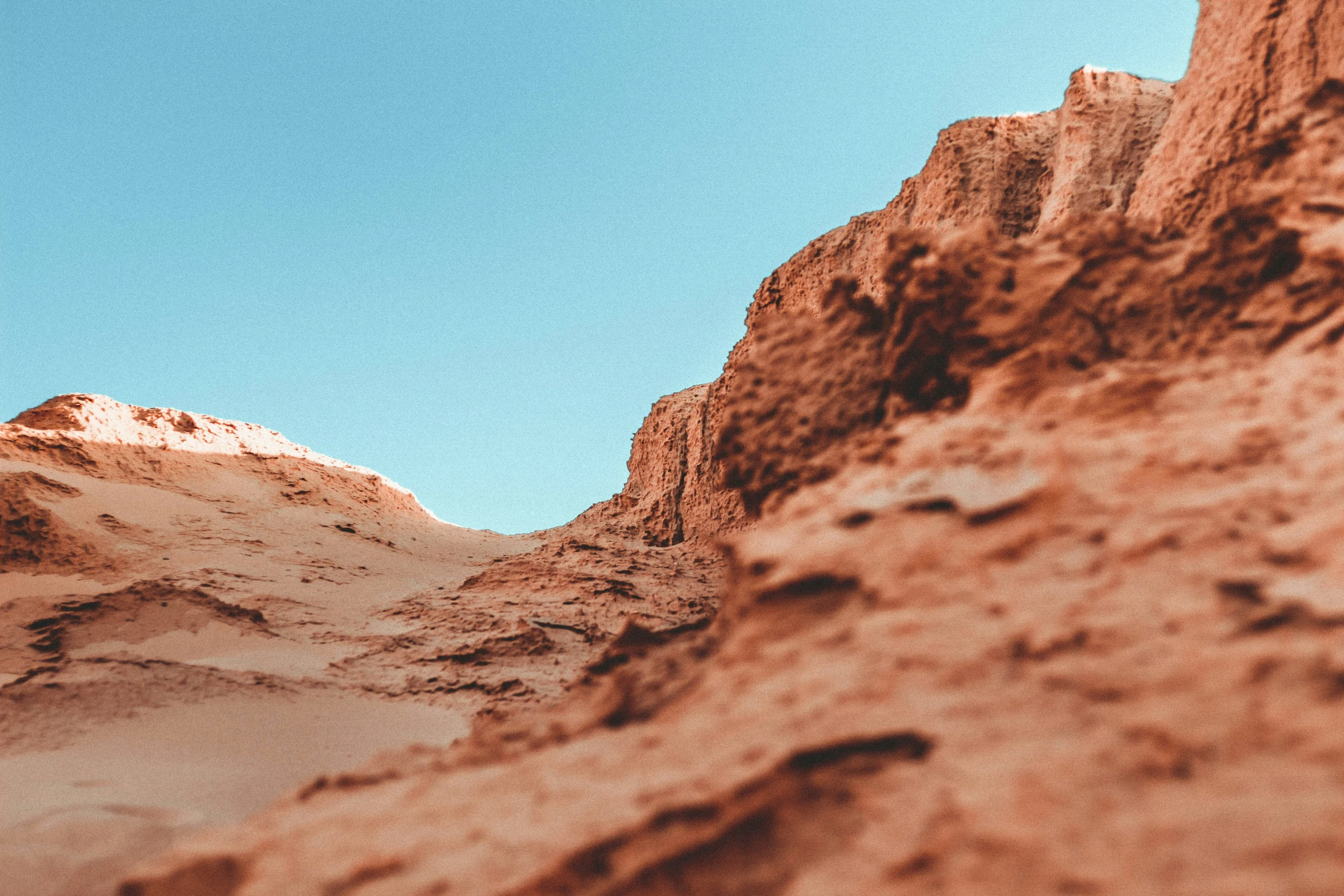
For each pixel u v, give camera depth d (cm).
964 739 266
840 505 413
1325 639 250
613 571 2139
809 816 269
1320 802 204
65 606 1538
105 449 2752
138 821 641
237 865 345
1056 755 247
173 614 1513
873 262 2058
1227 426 367
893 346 552
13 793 730
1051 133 1706
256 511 2817
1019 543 343
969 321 521
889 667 308
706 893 261
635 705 420
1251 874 194
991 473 386
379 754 476
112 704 1041
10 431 2553
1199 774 228
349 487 3375
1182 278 499
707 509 2609
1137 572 308
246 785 783
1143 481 352
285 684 1223
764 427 614
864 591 356
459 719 1154
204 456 3055
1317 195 473
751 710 322
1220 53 995
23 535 2061
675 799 283
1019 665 289
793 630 368
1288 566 282
